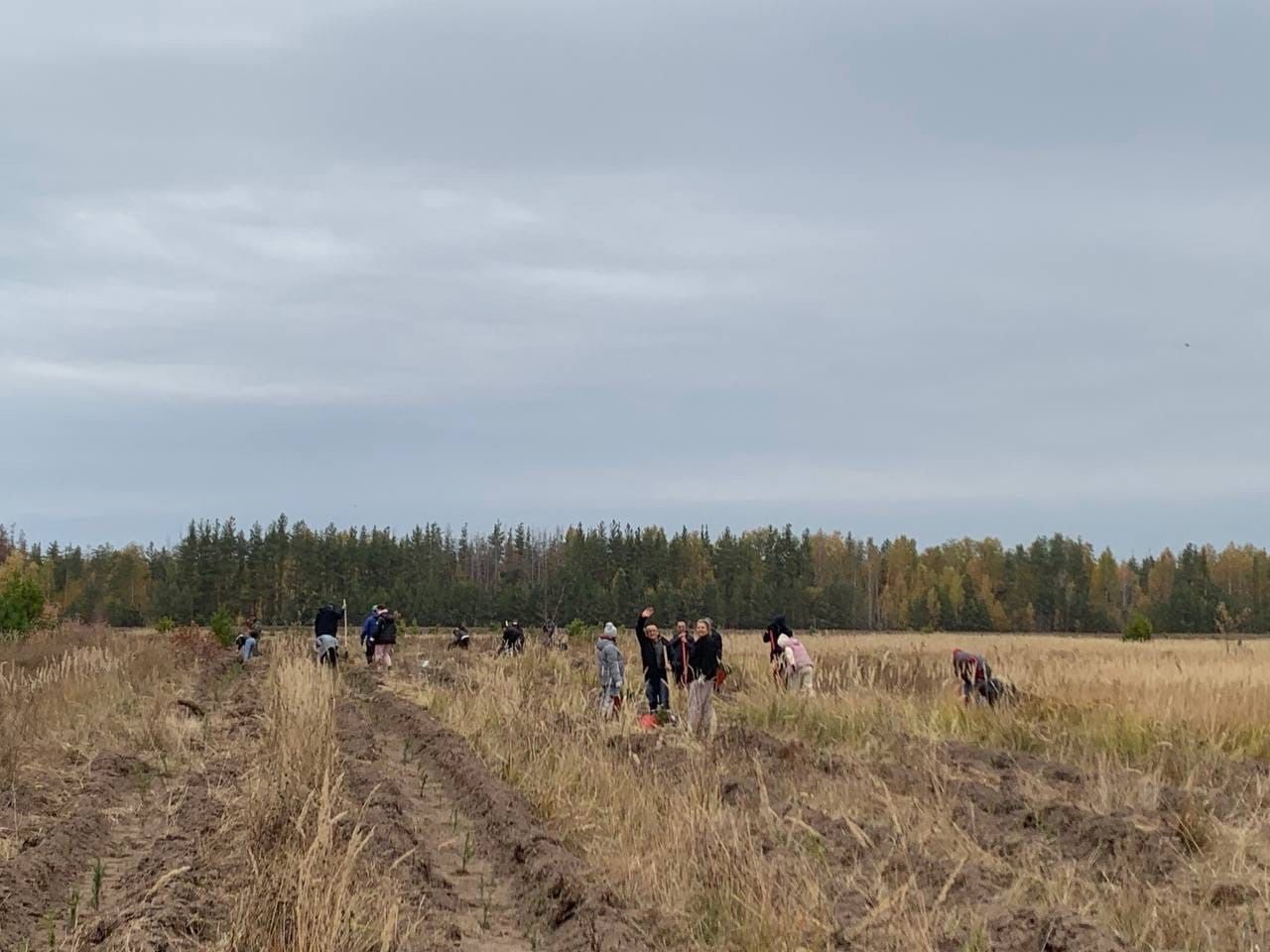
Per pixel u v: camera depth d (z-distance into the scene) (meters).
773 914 7.64
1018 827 11.27
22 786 12.60
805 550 102.44
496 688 19.62
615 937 7.72
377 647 33.66
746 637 55.84
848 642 50.62
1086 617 103.00
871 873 9.05
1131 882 9.09
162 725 16.98
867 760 14.43
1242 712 16.56
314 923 7.15
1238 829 10.15
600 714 18.25
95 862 10.23
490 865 10.38
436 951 7.67
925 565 112.12
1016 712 17.36
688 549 99.44
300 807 10.07
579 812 11.21
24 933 8.04
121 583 95.00
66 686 19.12
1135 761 14.72
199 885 8.73
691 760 13.74
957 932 7.73
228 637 46.00
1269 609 97.06
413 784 14.12
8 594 36.09
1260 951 7.65
